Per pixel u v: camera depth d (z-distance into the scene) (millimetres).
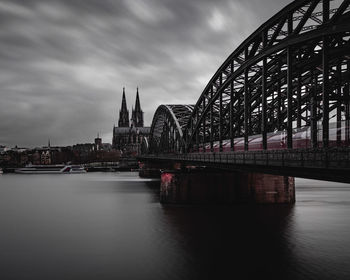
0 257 31406
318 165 21266
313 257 30219
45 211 55844
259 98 46406
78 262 29875
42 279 26328
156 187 97000
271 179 55406
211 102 51062
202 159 46781
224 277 26266
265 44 33469
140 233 39250
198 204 55500
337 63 31250
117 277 26500
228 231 39094
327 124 23156
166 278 26219
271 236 36844
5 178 157250
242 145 43375
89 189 93188
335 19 23766
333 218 44844
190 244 34625
